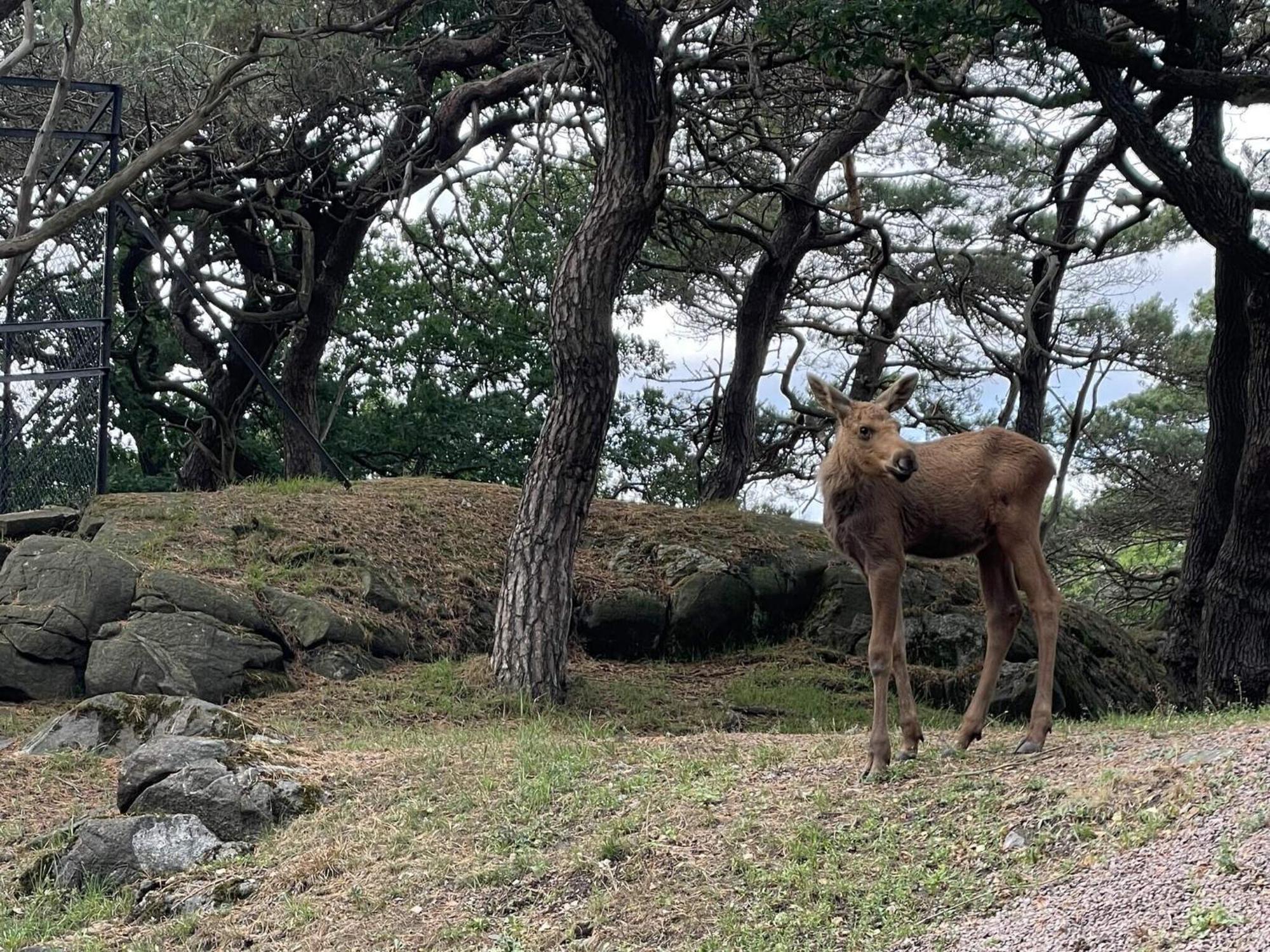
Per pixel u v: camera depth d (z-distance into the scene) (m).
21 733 10.50
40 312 15.44
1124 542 27.44
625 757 8.12
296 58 16.98
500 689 12.73
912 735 7.03
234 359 23.59
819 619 16.23
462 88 19.98
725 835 6.49
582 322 13.04
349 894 6.73
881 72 16.09
